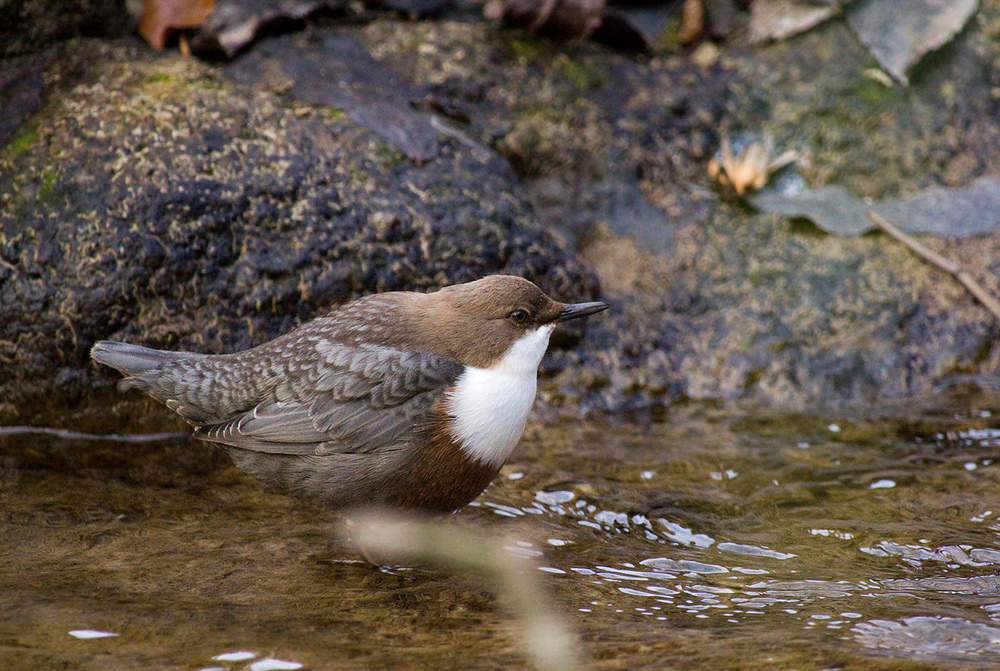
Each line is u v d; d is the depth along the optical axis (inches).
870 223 431.2
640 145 451.5
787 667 206.1
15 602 231.3
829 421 363.3
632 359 389.7
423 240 372.8
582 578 257.9
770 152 455.5
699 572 262.1
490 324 271.6
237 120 374.6
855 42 479.2
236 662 206.8
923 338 398.6
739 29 492.4
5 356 342.6
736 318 402.3
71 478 311.3
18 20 394.3
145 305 344.8
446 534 283.0
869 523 289.0
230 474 319.0
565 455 337.4
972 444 342.0
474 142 414.3
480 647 217.3
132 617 227.0
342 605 239.3
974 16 490.6
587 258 420.5
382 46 446.9
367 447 266.2
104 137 358.0
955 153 456.4
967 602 240.8
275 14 433.7
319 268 360.2
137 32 428.8
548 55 466.3
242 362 275.6
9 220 345.1
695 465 329.7
